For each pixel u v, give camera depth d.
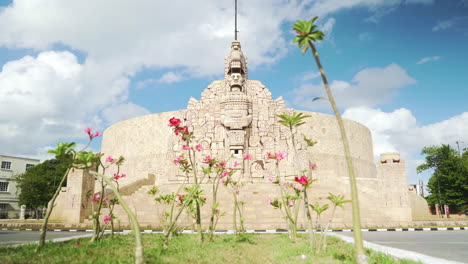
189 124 31.52
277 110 31.97
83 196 21.09
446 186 38.88
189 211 12.81
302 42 6.11
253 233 14.79
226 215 19.03
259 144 30.05
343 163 40.69
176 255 7.39
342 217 19.62
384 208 20.58
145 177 30.73
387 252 8.17
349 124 43.69
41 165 46.38
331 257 7.12
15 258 6.48
